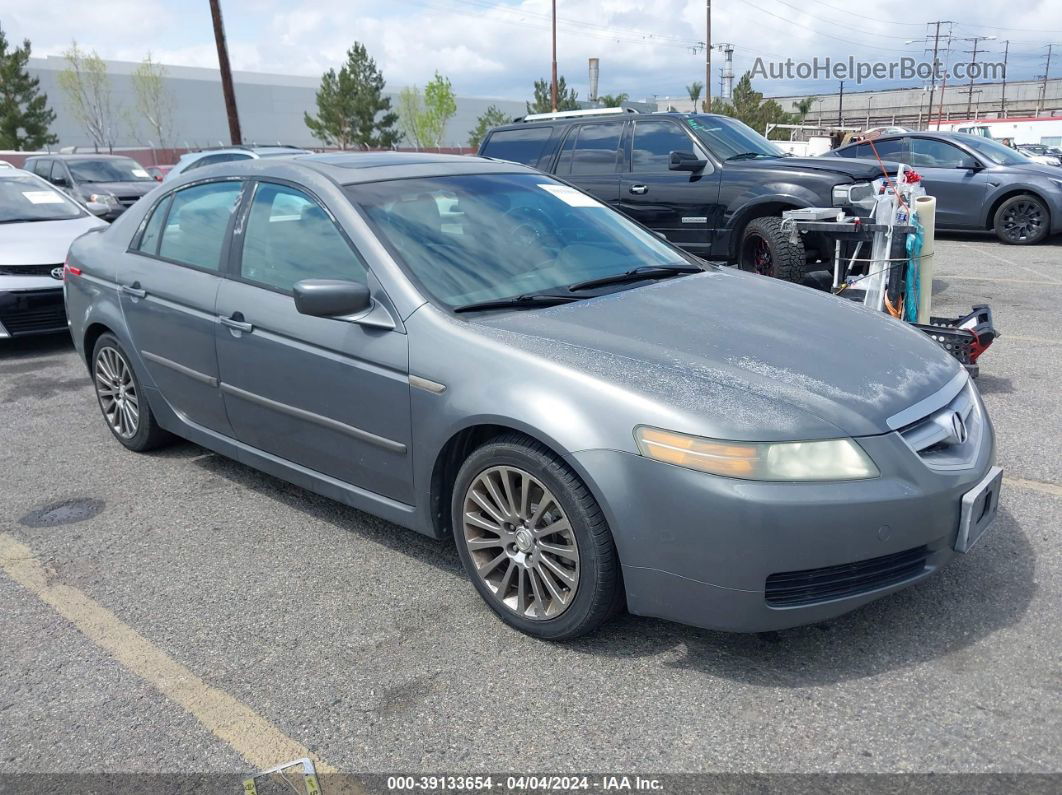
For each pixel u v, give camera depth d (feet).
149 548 12.18
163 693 8.91
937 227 42.32
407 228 11.21
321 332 10.98
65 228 25.71
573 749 7.84
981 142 41.57
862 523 8.18
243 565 11.59
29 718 8.61
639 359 9.14
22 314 23.09
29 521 13.19
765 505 8.00
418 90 218.79
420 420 10.00
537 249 11.82
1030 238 39.68
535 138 30.81
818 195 24.25
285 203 12.16
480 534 10.00
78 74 174.19
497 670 9.05
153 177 55.93
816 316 10.86
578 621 9.07
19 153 107.96
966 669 8.73
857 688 8.52
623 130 28.66
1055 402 16.87
